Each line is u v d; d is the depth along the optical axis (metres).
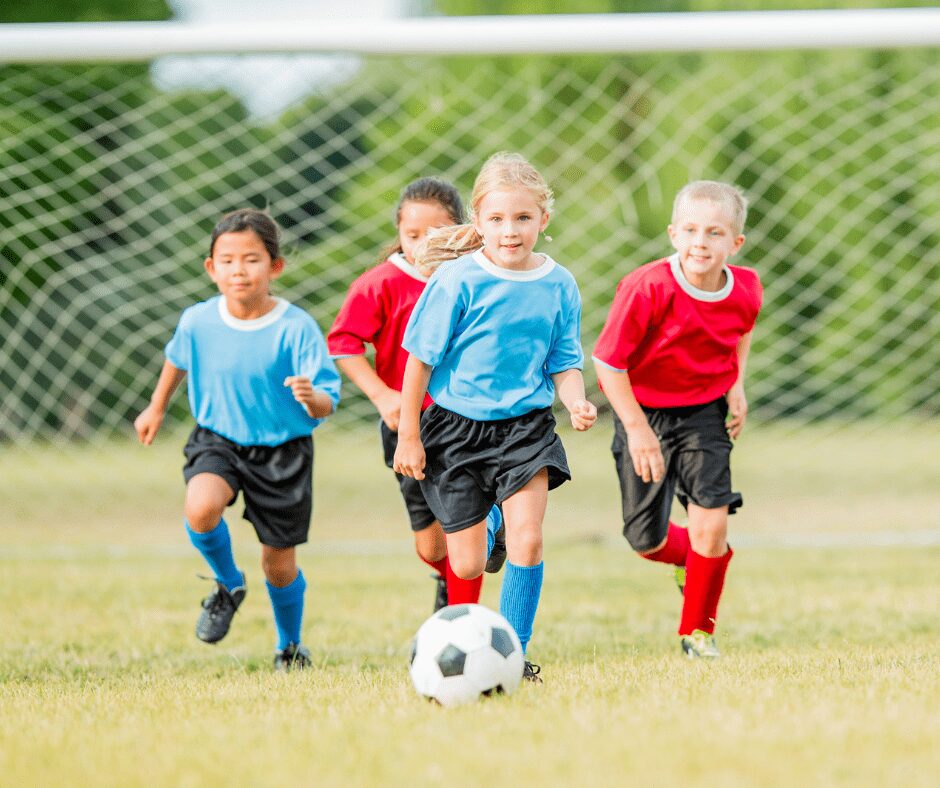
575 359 13.27
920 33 24.77
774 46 24.95
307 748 8.73
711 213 14.41
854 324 59.16
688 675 12.08
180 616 19.70
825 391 59.12
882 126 60.44
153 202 51.47
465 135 62.88
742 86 64.50
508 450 12.77
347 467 47.06
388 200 53.56
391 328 15.63
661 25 25.05
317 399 14.66
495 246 12.80
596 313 54.94
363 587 22.72
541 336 12.98
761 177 62.56
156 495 39.94
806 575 23.41
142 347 50.38
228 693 11.86
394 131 61.91
